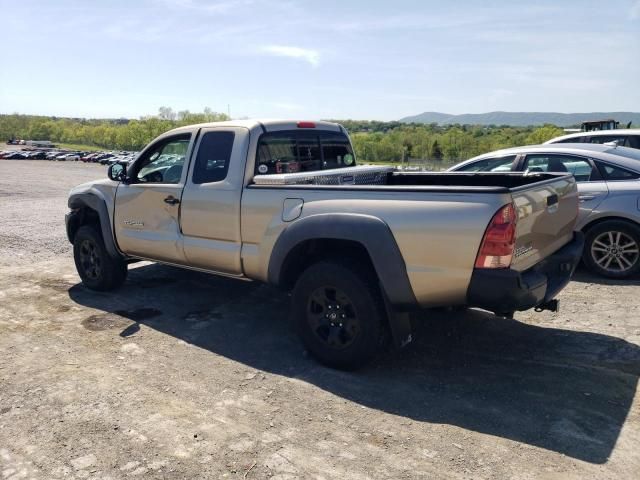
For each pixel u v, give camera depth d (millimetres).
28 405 3580
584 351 4336
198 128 5027
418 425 3291
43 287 6484
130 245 5652
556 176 4590
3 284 6617
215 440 3148
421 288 3643
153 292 6211
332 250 4211
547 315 5191
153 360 4316
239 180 4582
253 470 2861
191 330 4992
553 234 4148
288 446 3086
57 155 74000
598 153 6465
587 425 3244
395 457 2963
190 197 4938
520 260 3670
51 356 4398
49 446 3100
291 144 5082
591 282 6191
